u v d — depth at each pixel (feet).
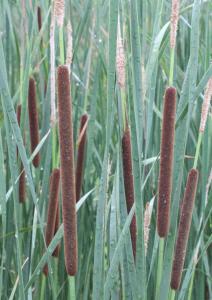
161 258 2.83
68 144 2.45
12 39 4.12
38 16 3.89
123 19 2.70
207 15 3.58
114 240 2.88
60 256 3.63
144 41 3.07
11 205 3.58
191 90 2.75
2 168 2.88
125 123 2.69
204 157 3.32
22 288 2.83
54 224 3.10
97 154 3.74
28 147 3.80
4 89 2.68
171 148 2.57
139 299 2.72
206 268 3.43
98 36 3.87
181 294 3.06
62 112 2.43
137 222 2.63
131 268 2.71
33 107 3.34
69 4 3.95
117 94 2.70
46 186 3.40
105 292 2.72
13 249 3.63
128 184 2.74
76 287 3.64
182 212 2.73
